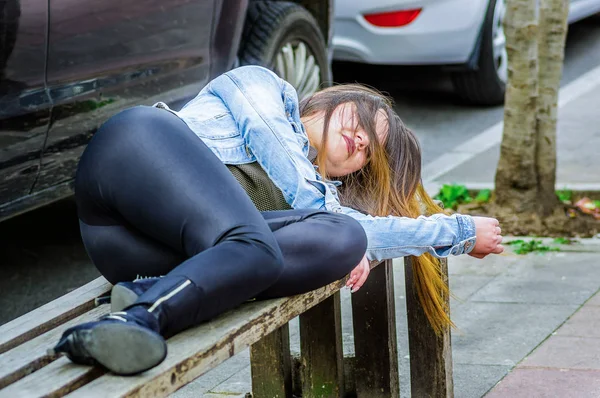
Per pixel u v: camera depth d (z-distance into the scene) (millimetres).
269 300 2748
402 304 4777
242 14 5828
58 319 2770
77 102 4672
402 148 3250
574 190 6121
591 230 5633
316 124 3203
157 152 2662
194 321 2498
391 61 8297
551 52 5660
